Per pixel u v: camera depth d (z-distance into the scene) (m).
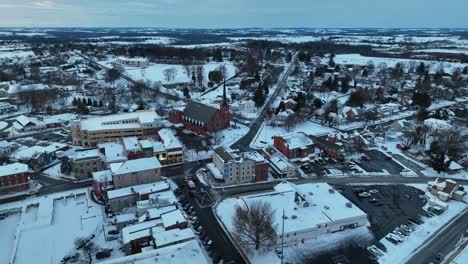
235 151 124.50
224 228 89.75
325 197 97.88
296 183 115.19
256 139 155.00
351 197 105.81
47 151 134.62
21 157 129.25
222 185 113.06
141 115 157.12
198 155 136.88
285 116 174.38
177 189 109.00
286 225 83.88
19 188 108.62
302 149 132.00
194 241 74.12
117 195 96.81
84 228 89.19
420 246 82.62
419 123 171.75
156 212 89.38
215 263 76.19
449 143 137.88
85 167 117.25
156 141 139.62
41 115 189.88
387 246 82.50
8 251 81.38
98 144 134.88
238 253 80.19
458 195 104.62
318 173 122.88
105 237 84.69
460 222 92.94
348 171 124.62
